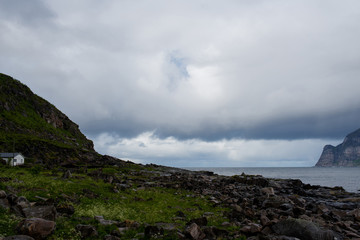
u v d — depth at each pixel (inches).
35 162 4480.8
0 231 637.9
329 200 2180.1
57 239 653.3
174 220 1045.2
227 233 848.9
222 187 2610.7
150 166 6245.1
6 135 5620.1
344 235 954.1
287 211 1278.3
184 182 2610.7
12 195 876.6
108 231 791.7
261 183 3002.0
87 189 1393.9
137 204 1323.8
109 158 6063.0
